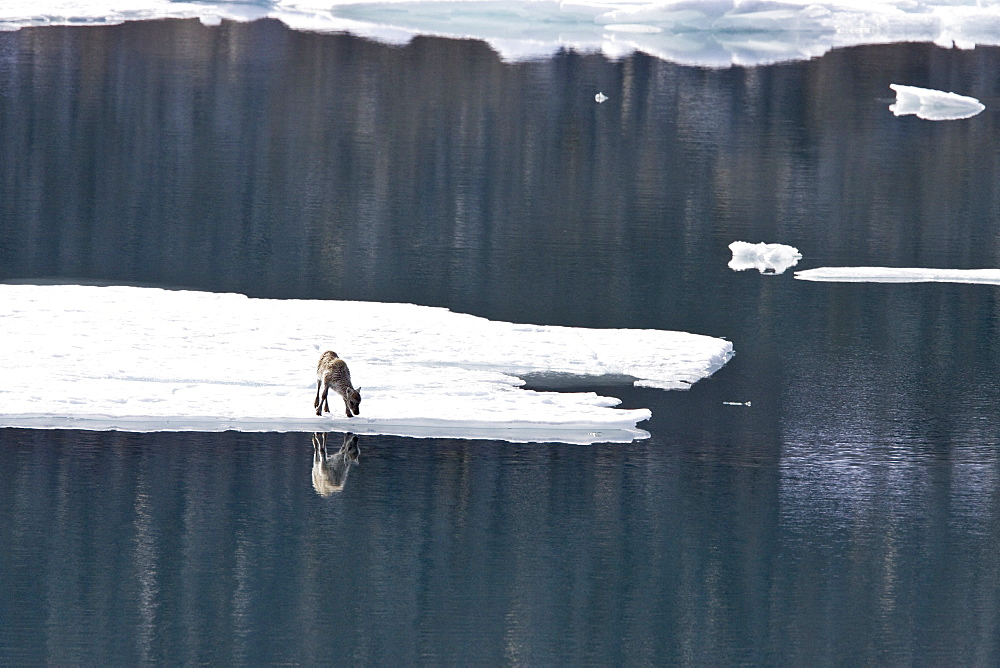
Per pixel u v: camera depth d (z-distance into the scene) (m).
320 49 170.00
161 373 53.06
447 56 168.25
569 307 69.75
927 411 54.81
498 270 77.31
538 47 180.12
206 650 36.28
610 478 46.91
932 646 37.59
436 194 97.69
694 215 94.19
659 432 50.94
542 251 82.31
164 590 39.19
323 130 120.38
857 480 47.47
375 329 61.22
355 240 83.44
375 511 44.12
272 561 41.03
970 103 144.00
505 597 39.56
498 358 57.72
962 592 40.31
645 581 40.44
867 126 132.50
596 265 79.12
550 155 113.69
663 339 62.44
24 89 133.25
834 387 57.56
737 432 51.47
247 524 43.06
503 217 91.44
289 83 144.88
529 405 51.81
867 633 38.00
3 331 58.06
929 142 124.88
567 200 97.31
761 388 56.94
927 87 158.88
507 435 49.81
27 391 50.72
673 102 142.25
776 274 78.31
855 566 41.53
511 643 37.22
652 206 96.50
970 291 74.69
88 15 192.00
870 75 165.75
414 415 50.00
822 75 164.25
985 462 49.38
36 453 46.62
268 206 91.88
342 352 57.09
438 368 55.62
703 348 61.22
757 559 41.97
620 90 148.12
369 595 39.34
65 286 67.81
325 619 38.09
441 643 37.09
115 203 90.75
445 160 109.81
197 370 53.66
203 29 185.00
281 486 45.41
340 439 48.69
